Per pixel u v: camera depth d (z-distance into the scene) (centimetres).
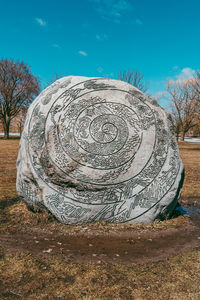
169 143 515
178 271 327
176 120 2927
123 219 480
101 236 432
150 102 523
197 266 341
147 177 491
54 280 302
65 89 497
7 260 344
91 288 288
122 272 322
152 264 345
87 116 486
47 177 473
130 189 482
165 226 486
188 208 634
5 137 3516
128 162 486
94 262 346
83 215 470
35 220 477
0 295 272
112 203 476
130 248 394
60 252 372
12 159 1365
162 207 495
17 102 3475
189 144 3378
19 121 4112
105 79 513
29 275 310
